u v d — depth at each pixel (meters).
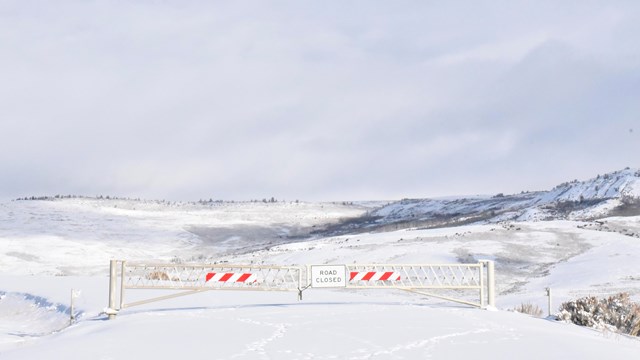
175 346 13.84
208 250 156.00
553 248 66.69
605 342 16.06
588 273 48.94
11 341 19.75
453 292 41.28
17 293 33.09
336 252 71.44
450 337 15.27
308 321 18.44
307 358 12.39
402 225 170.88
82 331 18.67
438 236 79.62
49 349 13.97
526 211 145.12
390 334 15.64
